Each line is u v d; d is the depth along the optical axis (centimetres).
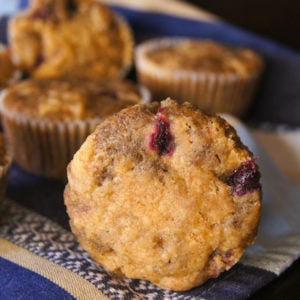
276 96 51
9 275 35
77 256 37
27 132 44
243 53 51
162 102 35
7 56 51
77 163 35
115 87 46
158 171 35
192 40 53
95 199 35
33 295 34
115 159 35
